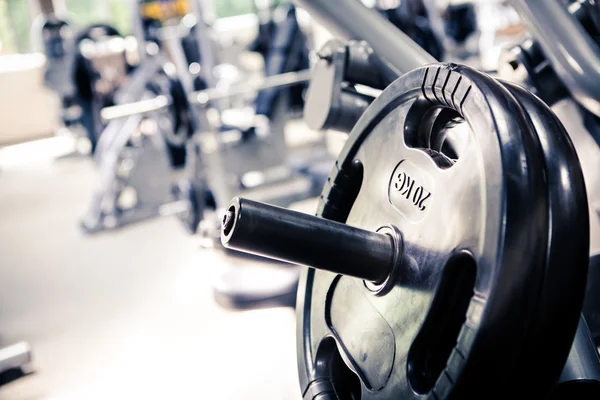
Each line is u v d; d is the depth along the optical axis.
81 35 4.08
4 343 2.56
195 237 3.52
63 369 2.27
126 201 4.51
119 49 4.16
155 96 3.44
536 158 0.45
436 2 4.46
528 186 0.44
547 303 0.44
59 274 3.24
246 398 1.90
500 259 0.43
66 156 6.12
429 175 0.54
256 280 1.76
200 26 3.93
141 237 3.63
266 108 4.00
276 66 4.04
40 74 6.57
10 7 6.51
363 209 0.63
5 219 4.41
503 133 0.46
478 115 0.48
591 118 0.94
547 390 0.48
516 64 0.97
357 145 0.68
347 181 0.69
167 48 3.84
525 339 0.44
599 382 0.64
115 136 3.80
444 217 0.51
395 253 0.55
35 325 2.69
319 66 1.04
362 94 1.02
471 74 0.50
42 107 6.72
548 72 0.95
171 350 2.29
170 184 3.83
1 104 6.57
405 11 3.80
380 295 0.57
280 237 0.52
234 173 3.94
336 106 1.01
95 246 3.58
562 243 0.44
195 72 3.99
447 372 0.45
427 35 3.89
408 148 0.58
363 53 0.99
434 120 0.60
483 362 0.44
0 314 2.85
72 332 2.57
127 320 2.61
